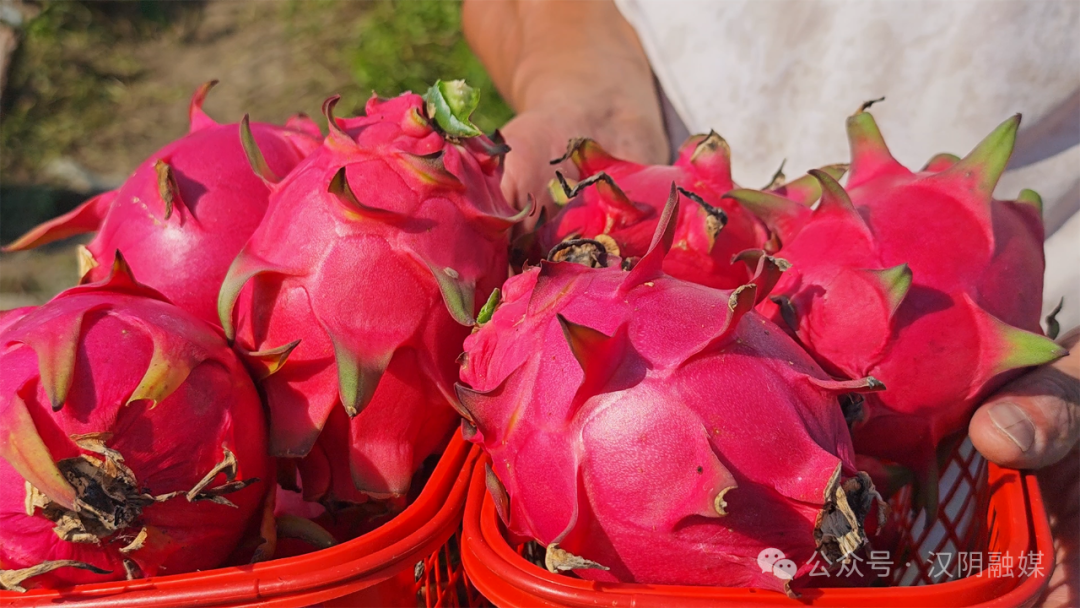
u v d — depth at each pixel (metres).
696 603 0.95
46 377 1.00
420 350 1.18
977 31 2.09
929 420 1.20
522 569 1.00
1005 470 1.20
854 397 1.16
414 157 1.17
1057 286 2.10
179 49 7.32
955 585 1.00
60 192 5.78
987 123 2.14
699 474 0.95
